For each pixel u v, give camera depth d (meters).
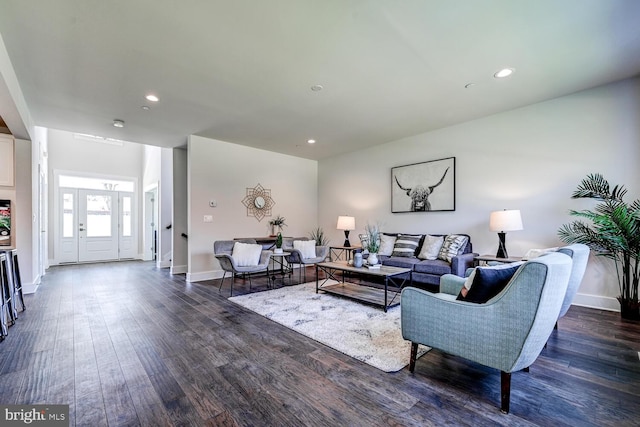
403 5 1.98
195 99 3.49
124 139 5.25
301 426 1.45
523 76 3.00
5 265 2.90
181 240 5.85
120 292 4.20
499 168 4.04
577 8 2.02
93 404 1.63
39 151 5.01
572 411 1.55
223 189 5.39
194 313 3.23
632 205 3.09
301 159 6.68
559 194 3.55
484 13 2.06
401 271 3.42
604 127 3.26
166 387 1.80
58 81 3.00
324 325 2.81
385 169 5.54
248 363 2.10
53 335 2.60
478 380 1.87
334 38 2.34
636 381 1.83
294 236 6.50
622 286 3.09
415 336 1.94
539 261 1.49
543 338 1.57
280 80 3.03
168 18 2.09
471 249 4.29
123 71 2.82
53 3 1.93
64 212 7.16
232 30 2.23
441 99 3.55
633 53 2.60
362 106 3.75
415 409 1.58
